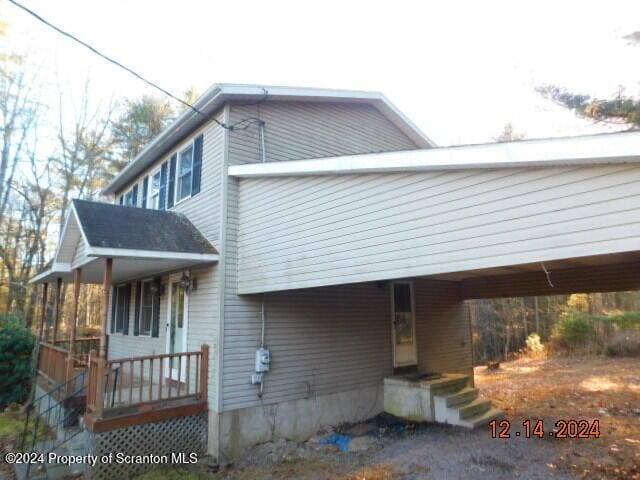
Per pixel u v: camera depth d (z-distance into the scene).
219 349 6.81
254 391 7.04
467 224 4.12
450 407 7.67
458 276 8.91
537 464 5.39
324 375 8.04
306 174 6.04
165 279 9.48
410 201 4.64
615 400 8.95
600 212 3.29
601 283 7.34
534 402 9.20
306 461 6.22
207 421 6.76
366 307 9.08
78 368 8.17
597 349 16.53
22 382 11.27
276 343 7.46
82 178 21.00
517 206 3.78
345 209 5.41
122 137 21.67
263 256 6.76
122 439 5.86
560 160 3.43
